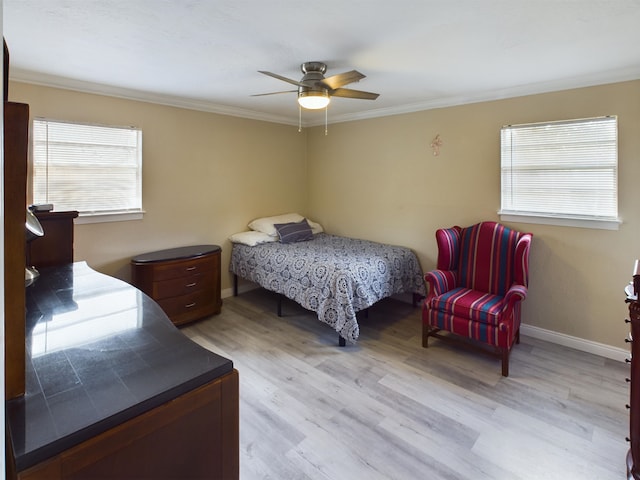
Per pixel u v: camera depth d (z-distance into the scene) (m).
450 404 2.42
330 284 3.30
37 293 1.95
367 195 4.72
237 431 1.16
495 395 2.53
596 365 2.94
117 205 3.62
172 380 1.04
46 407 0.90
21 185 0.91
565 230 3.22
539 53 2.51
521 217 3.44
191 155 4.14
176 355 1.20
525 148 3.39
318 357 3.09
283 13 1.94
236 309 4.25
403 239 4.39
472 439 2.09
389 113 4.36
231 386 1.14
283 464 1.91
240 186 4.65
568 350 3.21
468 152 3.76
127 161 3.65
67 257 2.72
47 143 3.15
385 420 2.26
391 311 4.22
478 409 2.37
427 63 2.71
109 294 1.94
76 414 0.88
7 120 0.91
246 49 2.46
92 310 1.67
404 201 4.34
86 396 0.96
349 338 3.17
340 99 3.88
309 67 2.74
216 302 4.03
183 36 2.25
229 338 3.46
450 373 2.83
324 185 5.23
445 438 2.10
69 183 3.30
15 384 0.94
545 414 2.32
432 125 4.02
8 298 0.92
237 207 4.64
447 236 3.57
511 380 2.72
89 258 3.46
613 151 2.95
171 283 3.59
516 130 3.43
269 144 4.94
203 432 1.07
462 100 3.72
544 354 3.13
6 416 0.86
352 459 1.94
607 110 2.95
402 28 2.12
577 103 3.08
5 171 0.89
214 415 1.10
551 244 3.30
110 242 3.58
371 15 1.97
